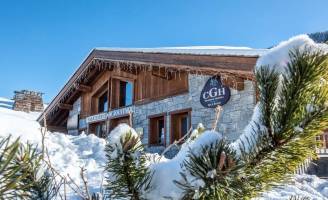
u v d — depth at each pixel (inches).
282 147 44.4
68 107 646.5
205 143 39.3
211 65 329.4
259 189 48.1
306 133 43.5
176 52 369.1
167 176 45.6
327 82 43.9
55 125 673.6
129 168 45.1
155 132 464.4
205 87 381.1
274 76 45.0
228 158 38.0
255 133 45.4
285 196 174.2
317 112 42.8
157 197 45.0
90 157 268.2
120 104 553.3
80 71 569.9
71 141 325.7
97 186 153.6
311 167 283.7
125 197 45.9
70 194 134.2
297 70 42.8
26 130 286.4
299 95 43.0
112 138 46.5
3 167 22.8
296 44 44.5
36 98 1025.5
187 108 407.2
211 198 38.1
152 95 470.9
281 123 43.5
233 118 344.8
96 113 599.5
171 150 410.9
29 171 43.4
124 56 454.3
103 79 582.6
